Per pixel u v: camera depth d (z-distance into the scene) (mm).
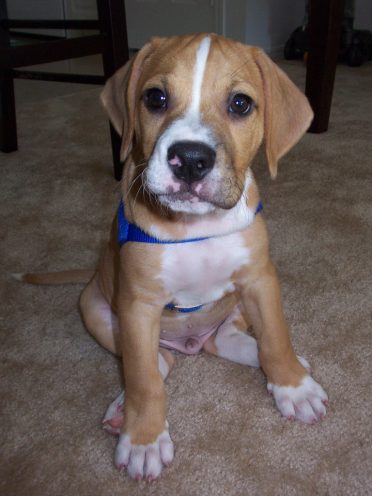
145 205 457
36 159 1032
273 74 465
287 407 468
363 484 407
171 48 451
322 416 465
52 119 1268
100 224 796
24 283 672
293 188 865
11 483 421
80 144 1104
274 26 1773
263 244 481
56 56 830
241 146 445
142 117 451
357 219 770
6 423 475
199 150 389
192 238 455
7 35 1020
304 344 547
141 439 438
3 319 611
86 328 589
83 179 938
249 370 524
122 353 485
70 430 468
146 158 447
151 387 450
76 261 715
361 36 1636
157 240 454
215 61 430
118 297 484
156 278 465
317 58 1040
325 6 1001
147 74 457
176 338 555
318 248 706
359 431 451
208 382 511
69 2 2213
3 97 1031
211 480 417
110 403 494
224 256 469
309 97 1073
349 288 628
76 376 528
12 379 524
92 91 1503
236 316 564
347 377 505
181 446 446
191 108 424
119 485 419
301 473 418
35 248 744
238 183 427
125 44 882
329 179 891
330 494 401
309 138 1071
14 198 876
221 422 467
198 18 1770
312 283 639
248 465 426
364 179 886
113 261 522
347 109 1237
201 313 528
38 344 572
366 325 569
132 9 1920
